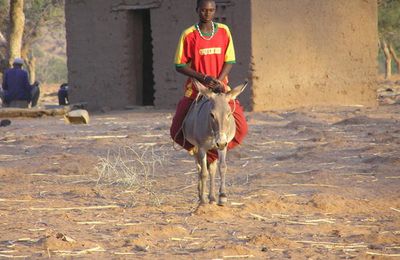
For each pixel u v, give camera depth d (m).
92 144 28.55
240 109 17.08
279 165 23.52
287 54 43.00
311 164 23.58
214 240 14.17
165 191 19.62
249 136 30.20
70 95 48.78
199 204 17.25
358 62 46.84
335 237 14.66
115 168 22.44
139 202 18.16
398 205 17.77
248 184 20.33
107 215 16.55
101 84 47.34
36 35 91.81
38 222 15.72
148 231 14.70
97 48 47.34
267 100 41.91
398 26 90.62
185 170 22.83
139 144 28.23
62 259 12.66
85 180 21.41
